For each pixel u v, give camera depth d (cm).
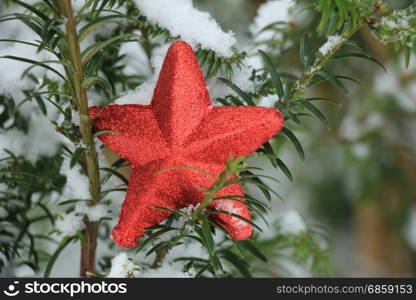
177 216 47
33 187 54
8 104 52
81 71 44
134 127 45
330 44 47
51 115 55
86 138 45
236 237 46
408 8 47
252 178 47
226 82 48
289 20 59
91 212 49
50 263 48
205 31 48
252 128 45
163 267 50
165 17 48
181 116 45
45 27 43
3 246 54
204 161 45
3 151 54
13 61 51
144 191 45
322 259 62
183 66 45
